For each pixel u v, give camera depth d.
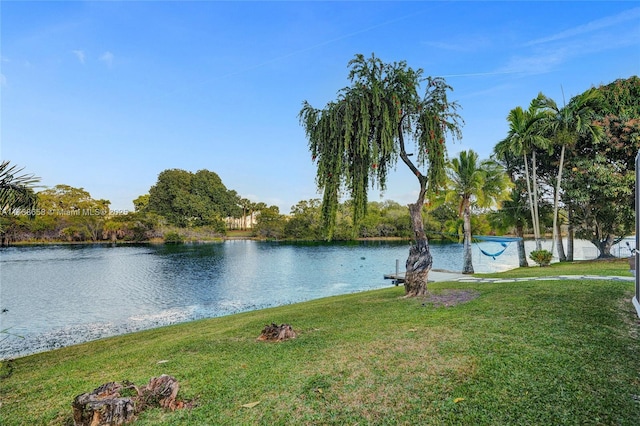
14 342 11.37
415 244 10.59
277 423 3.27
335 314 8.81
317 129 9.91
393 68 9.77
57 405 3.98
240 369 4.76
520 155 24.19
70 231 68.12
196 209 83.75
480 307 7.84
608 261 21.38
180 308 16.64
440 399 3.56
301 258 42.78
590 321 6.02
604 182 20.81
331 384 4.06
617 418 3.10
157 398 3.70
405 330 6.30
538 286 9.84
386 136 9.39
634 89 22.27
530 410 3.28
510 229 29.91
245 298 19.05
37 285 23.62
